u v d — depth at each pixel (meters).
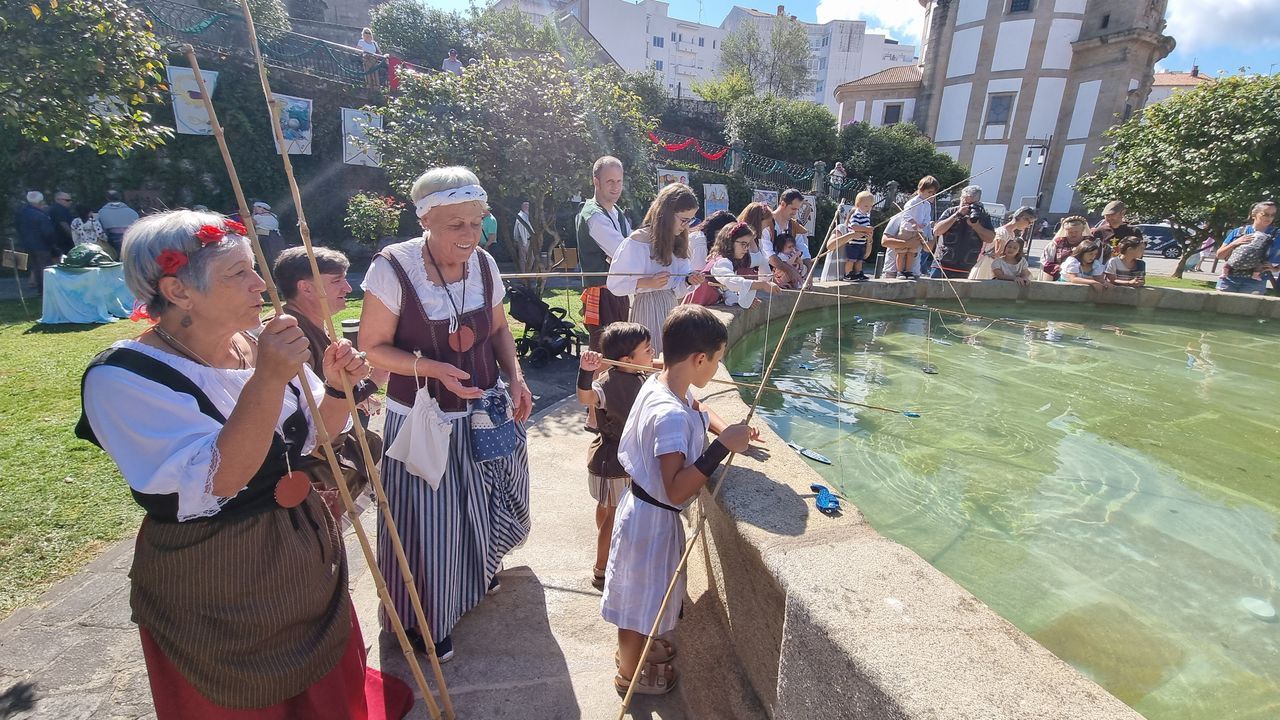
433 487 2.04
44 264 9.25
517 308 5.81
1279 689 1.97
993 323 6.98
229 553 1.37
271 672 1.45
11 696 2.02
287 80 12.90
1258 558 2.63
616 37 53.16
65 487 3.32
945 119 33.47
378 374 2.14
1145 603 2.35
